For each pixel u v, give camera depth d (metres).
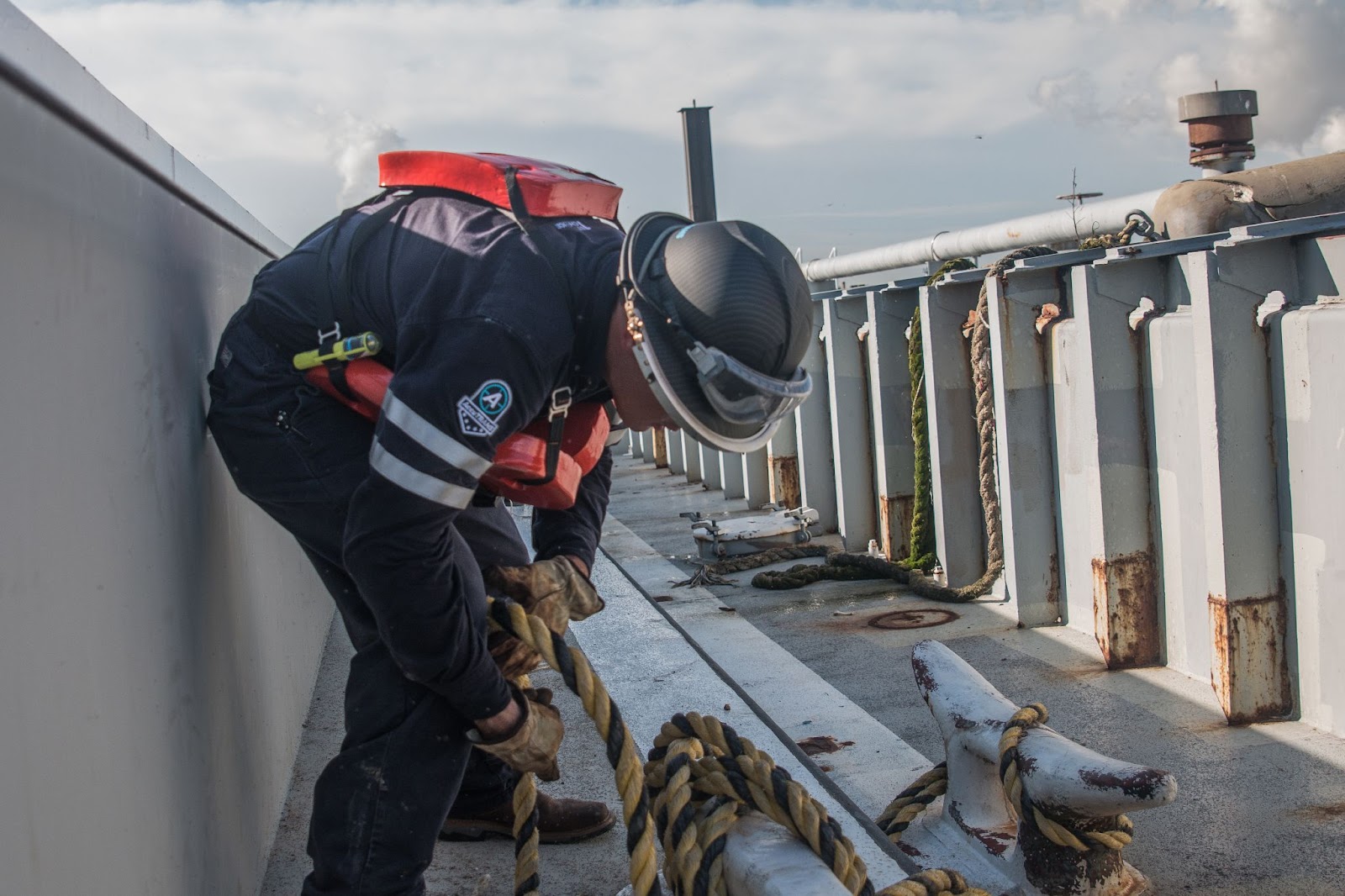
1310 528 3.32
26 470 1.22
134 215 1.74
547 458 1.80
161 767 1.63
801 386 1.69
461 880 2.30
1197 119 5.39
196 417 2.08
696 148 7.39
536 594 2.04
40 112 1.32
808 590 5.43
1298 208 4.26
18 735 1.14
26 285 1.25
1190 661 3.85
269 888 2.27
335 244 1.88
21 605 1.17
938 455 5.05
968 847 2.44
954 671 2.61
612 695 3.05
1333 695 3.29
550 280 1.65
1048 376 4.50
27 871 1.14
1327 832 2.72
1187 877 2.57
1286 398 3.36
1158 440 3.93
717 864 1.67
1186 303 3.88
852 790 2.96
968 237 6.74
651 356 1.61
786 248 1.74
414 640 1.66
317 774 2.82
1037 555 4.55
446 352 1.57
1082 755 2.14
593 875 2.31
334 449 1.87
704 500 8.23
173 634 1.77
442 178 1.83
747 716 2.79
